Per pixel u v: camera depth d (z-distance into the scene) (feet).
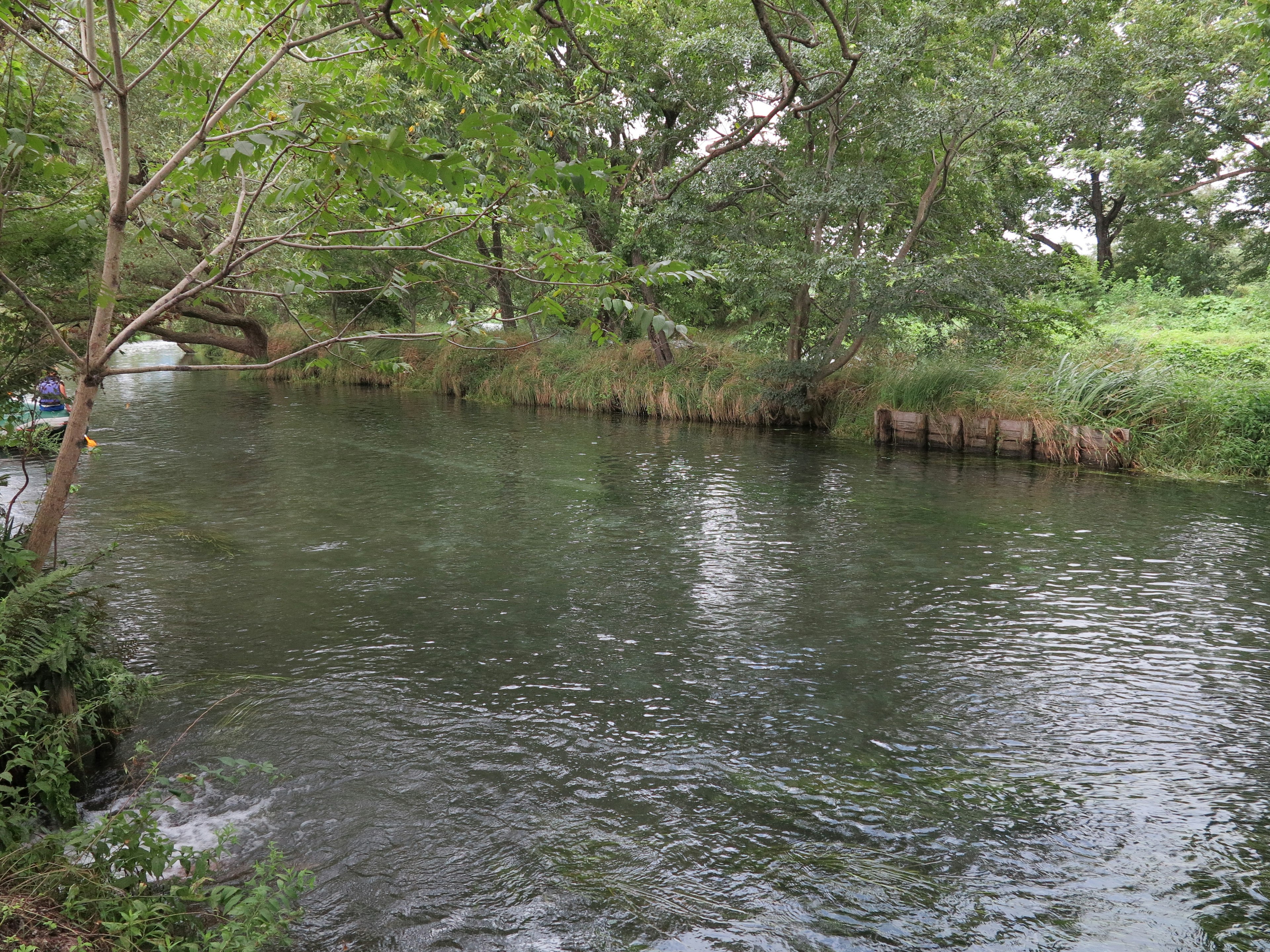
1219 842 13.75
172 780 14.87
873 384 65.10
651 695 18.95
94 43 12.42
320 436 58.59
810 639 22.47
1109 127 77.15
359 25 11.07
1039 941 11.39
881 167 59.31
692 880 12.60
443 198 13.39
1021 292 58.13
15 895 10.19
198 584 25.84
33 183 16.40
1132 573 28.55
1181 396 50.24
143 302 17.35
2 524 18.21
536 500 39.19
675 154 69.82
